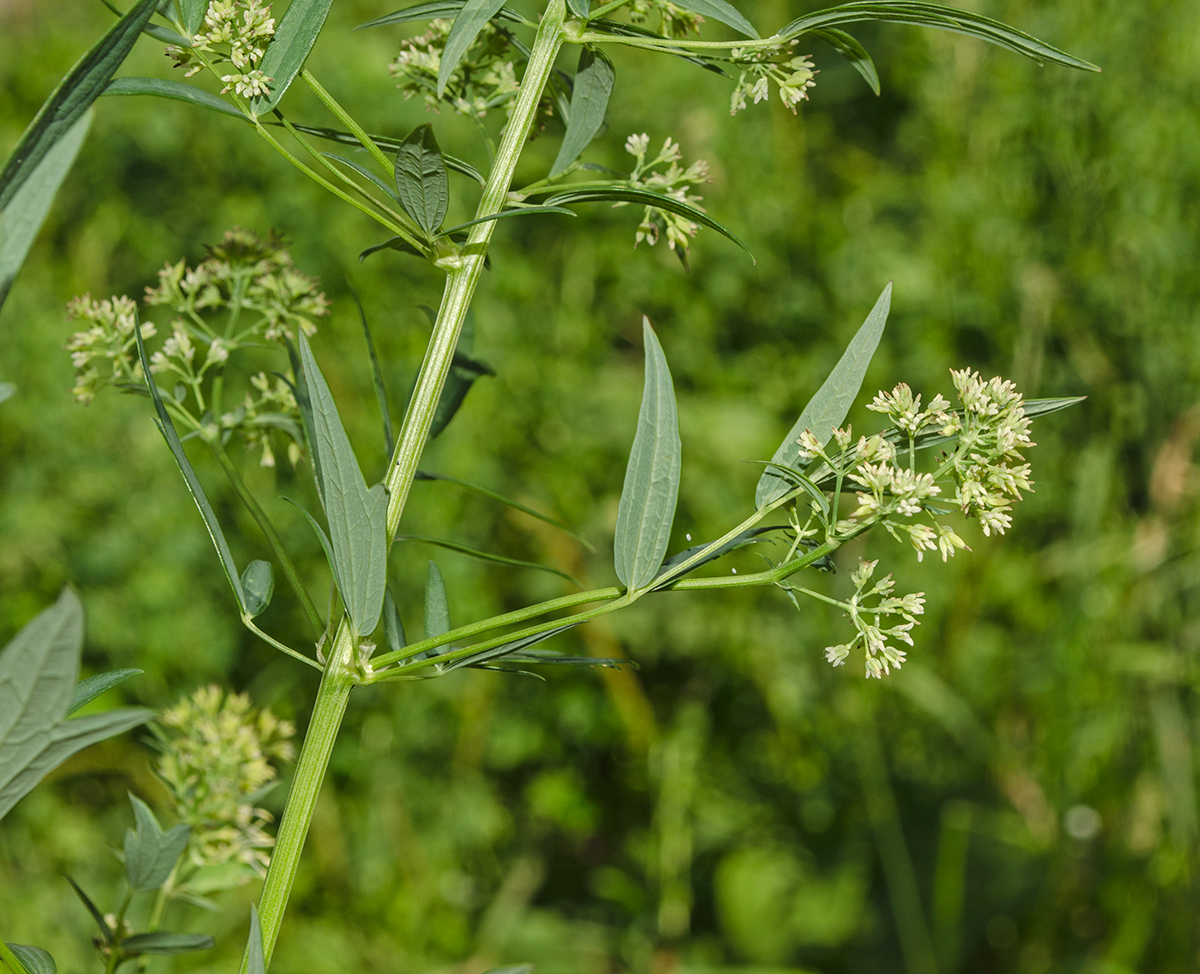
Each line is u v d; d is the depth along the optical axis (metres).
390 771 1.44
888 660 0.61
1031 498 1.49
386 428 0.66
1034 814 1.44
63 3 1.73
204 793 0.69
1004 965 1.36
